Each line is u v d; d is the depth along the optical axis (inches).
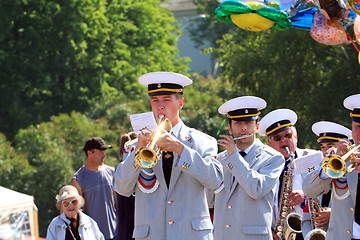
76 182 835.4
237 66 1925.4
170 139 507.8
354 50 1760.6
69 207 735.7
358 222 552.7
